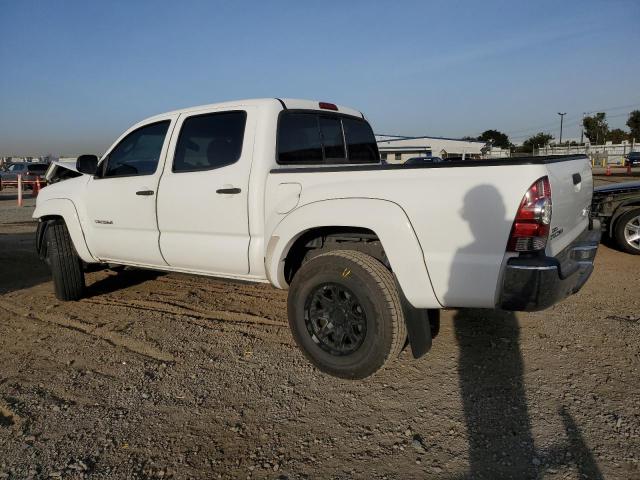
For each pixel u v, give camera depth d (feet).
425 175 10.56
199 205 14.08
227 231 13.70
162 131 15.49
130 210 15.84
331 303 11.77
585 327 14.58
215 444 9.57
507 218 9.66
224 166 13.78
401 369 12.35
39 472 8.82
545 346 13.35
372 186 11.10
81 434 9.94
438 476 8.54
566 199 11.03
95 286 20.74
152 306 17.79
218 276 14.48
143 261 16.20
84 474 8.75
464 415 10.27
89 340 14.83
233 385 11.80
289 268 13.16
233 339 14.55
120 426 10.19
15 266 25.53
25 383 12.14
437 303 10.60
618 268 21.45
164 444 9.59
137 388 11.76
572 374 11.76
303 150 14.67
